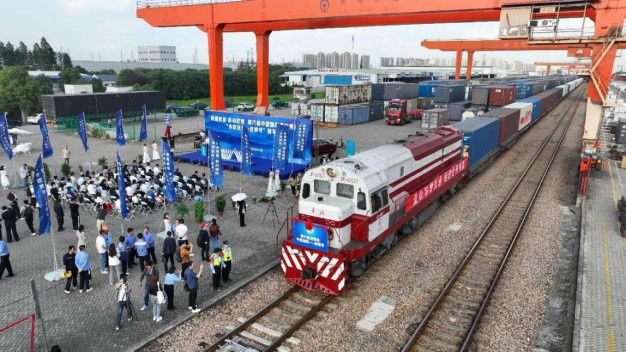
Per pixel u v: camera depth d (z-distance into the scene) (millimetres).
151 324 12188
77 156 35875
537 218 21031
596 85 24219
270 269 15469
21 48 154750
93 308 13078
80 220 21141
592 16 25859
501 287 14273
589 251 16688
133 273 15500
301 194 15086
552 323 12273
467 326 12109
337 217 13297
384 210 14891
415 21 43812
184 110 63125
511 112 37750
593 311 12414
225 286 14242
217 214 21594
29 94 64750
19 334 11680
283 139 25234
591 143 24250
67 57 144250
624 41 23078
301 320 12047
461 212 21922
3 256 14695
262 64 50719
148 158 32469
